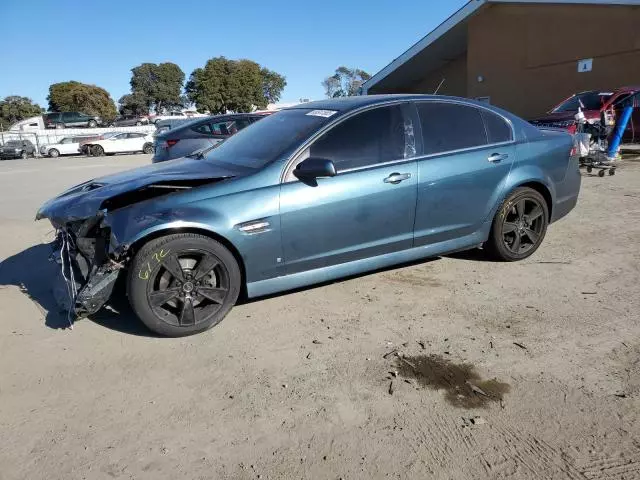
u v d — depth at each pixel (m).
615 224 6.34
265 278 3.95
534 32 17.73
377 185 4.14
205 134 9.58
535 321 3.86
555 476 2.38
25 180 14.48
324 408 2.91
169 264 3.59
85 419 2.88
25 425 2.83
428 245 4.57
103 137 31.06
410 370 3.26
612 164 10.19
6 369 3.41
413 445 2.60
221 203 3.72
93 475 2.46
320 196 3.95
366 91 23.02
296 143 4.00
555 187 5.17
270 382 3.17
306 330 3.82
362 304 4.24
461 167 4.53
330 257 4.11
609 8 15.62
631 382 3.07
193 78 65.81
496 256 5.05
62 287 4.05
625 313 3.93
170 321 3.69
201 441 2.67
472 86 19.97
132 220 3.54
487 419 2.79
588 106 12.78
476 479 2.38
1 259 5.91
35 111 79.94
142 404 3.00
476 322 3.87
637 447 2.54
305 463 2.50
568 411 2.83
